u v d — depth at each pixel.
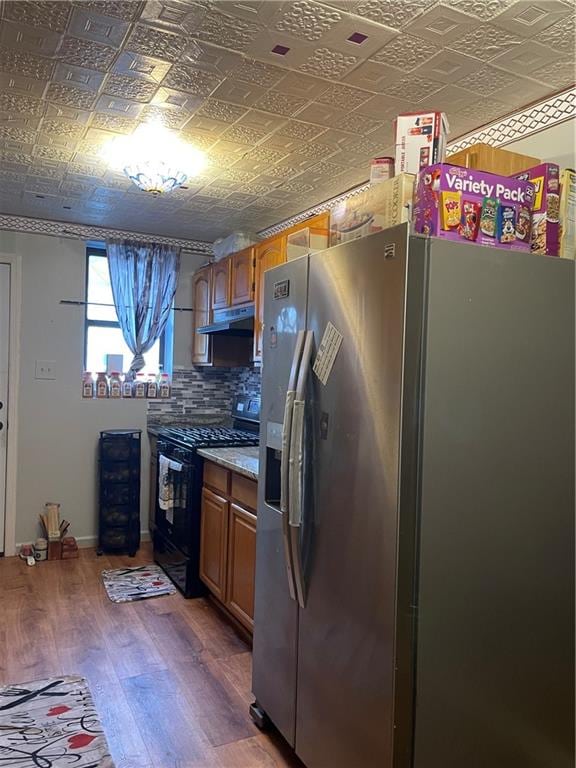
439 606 1.48
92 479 4.29
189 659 2.65
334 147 2.64
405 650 1.44
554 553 1.67
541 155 2.15
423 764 1.47
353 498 1.59
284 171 2.96
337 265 1.70
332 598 1.69
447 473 1.48
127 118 2.38
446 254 1.47
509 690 1.60
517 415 1.58
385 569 1.46
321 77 2.01
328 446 1.71
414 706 1.46
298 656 1.89
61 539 4.00
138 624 3.00
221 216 3.85
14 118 2.39
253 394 4.42
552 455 1.65
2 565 3.84
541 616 1.65
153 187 2.79
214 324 4.06
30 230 4.04
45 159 2.87
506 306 1.56
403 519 1.43
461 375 1.49
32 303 4.07
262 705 2.15
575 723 1.73
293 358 1.92
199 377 4.68
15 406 4.02
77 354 4.23
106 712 2.21
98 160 2.87
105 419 4.34
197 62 1.93
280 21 1.68
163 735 2.09
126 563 3.96
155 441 4.32
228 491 2.97
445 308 1.47
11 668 2.52
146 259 4.32
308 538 1.81
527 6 1.59
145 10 1.64
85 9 1.64
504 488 1.57
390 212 1.68
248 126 2.43
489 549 1.55
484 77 1.99
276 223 4.02
